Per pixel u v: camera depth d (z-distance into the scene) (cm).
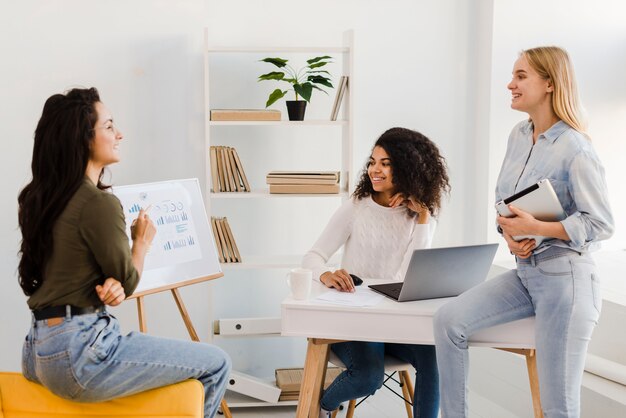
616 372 322
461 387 245
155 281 304
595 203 233
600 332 344
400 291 263
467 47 408
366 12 396
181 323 396
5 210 368
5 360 376
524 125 260
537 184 230
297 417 264
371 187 313
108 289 217
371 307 251
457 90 410
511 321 248
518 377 360
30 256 218
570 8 407
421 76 405
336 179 357
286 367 412
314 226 404
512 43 401
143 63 377
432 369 282
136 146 380
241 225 397
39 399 226
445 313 245
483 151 410
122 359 221
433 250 249
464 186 418
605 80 417
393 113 405
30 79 366
